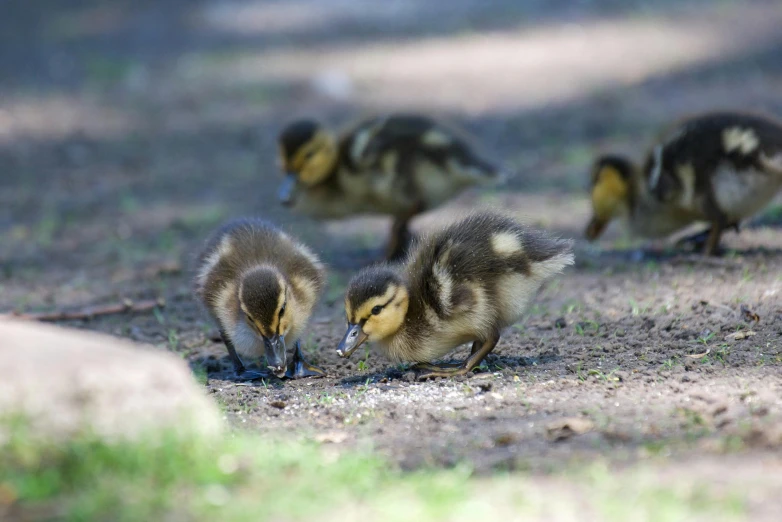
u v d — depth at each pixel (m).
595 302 12.16
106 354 6.90
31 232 18.77
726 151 13.34
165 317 12.92
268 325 9.67
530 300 10.05
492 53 31.98
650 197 14.54
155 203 20.67
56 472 6.32
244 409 8.96
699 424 7.66
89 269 16.06
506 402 8.68
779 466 6.73
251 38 37.12
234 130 26.58
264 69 32.44
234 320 10.15
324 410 8.80
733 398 8.26
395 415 8.52
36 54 36.16
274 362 9.63
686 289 12.23
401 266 10.58
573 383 9.12
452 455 7.34
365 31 36.94
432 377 9.64
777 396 8.23
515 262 9.75
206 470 6.45
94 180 22.67
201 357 11.12
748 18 32.81
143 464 6.38
